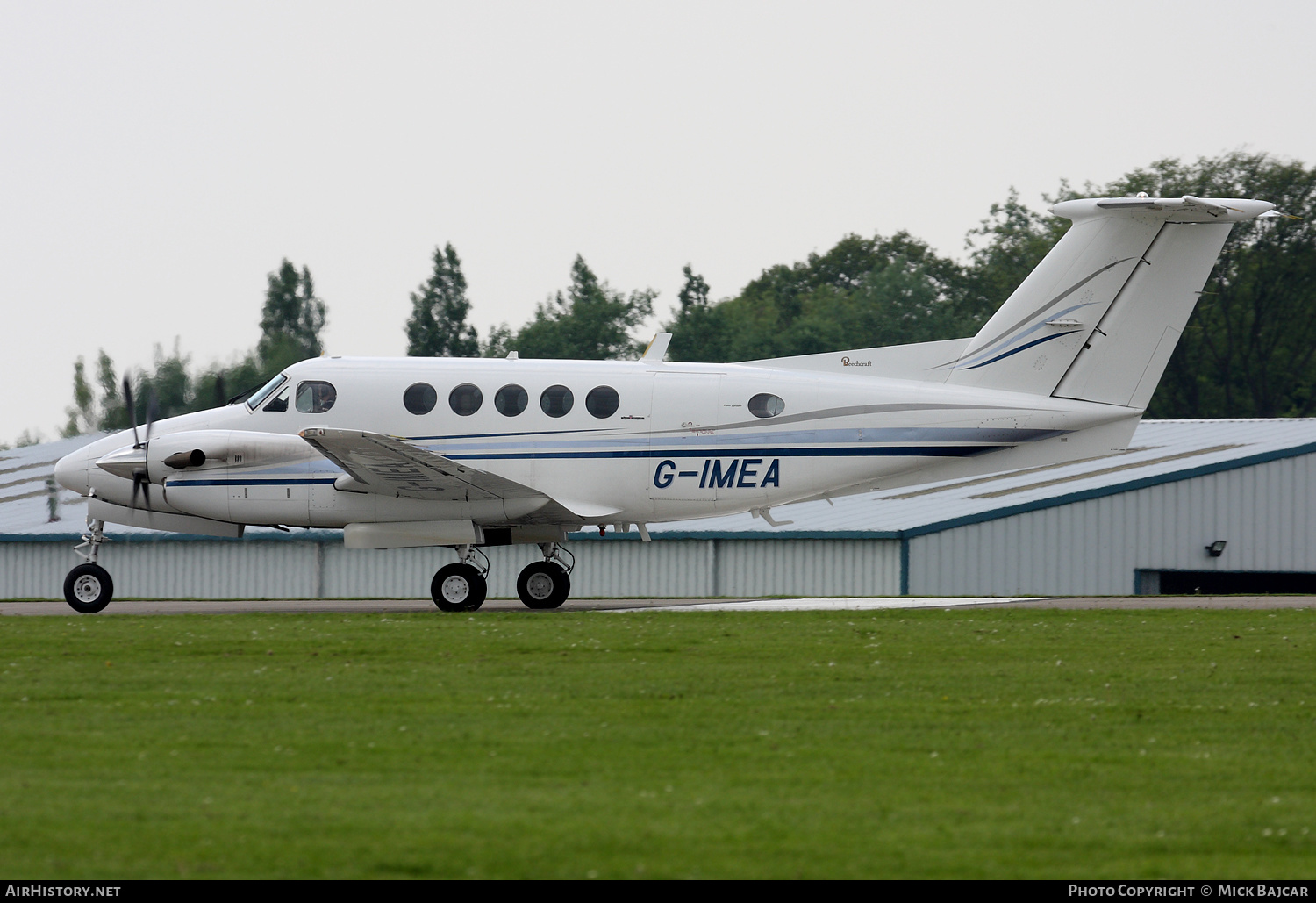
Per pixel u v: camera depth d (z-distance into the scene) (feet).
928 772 109.81
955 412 238.89
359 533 241.76
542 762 112.78
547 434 241.35
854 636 196.75
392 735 123.13
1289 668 167.22
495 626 211.41
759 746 119.65
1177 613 229.04
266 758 112.98
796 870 84.43
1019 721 131.95
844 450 240.32
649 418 241.35
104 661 171.32
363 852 86.74
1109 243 236.43
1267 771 110.52
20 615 240.53
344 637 195.52
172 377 495.41
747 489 241.96
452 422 241.96
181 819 93.71
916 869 84.94
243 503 240.94
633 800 99.91
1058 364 239.30
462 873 82.99
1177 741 123.03
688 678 157.58
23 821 92.99
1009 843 90.17
